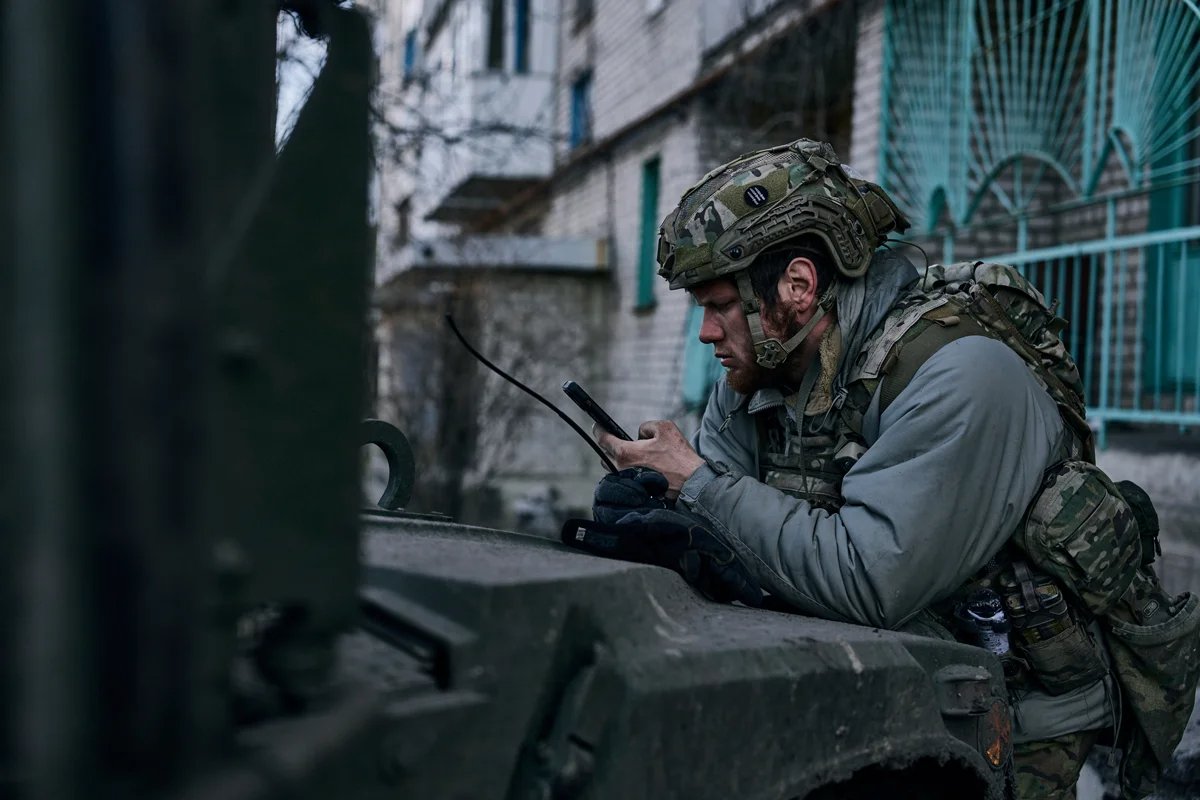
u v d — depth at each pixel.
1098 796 2.45
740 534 1.59
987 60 5.80
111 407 0.44
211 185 0.49
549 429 9.79
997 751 1.32
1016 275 1.72
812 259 1.65
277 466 0.62
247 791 0.51
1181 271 4.65
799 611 1.59
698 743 0.96
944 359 1.54
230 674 0.55
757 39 7.56
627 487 1.55
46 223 0.43
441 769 0.79
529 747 0.89
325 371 0.64
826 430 1.69
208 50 0.49
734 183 1.65
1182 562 3.82
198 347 0.47
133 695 0.46
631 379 9.96
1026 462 1.54
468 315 7.86
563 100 12.46
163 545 0.46
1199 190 5.10
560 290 10.65
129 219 0.44
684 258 1.68
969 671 1.28
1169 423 4.52
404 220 7.94
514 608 0.88
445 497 7.45
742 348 1.72
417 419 7.59
